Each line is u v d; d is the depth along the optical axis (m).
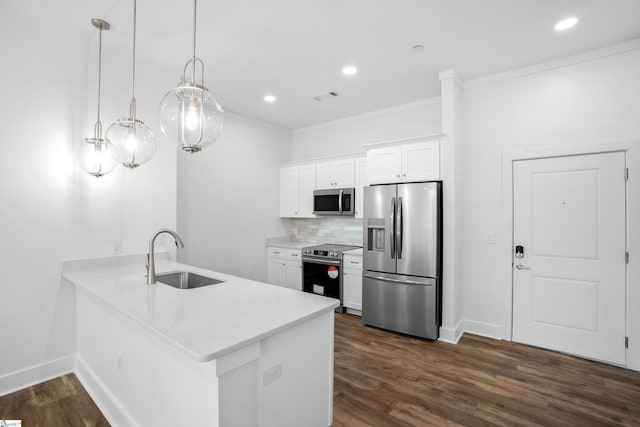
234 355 1.23
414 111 4.10
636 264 2.64
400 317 3.40
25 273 2.33
